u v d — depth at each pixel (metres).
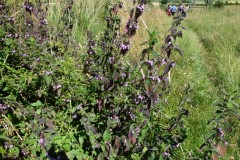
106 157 2.43
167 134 2.65
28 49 2.74
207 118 4.04
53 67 2.57
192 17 16.78
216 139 2.46
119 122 2.46
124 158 2.44
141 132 2.46
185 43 8.07
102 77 2.51
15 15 3.45
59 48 3.16
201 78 5.93
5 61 2.54
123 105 2.47
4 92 2.57
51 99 2.64
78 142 2.50
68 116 2.58
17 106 2.41
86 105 2.61
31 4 3.36
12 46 2.66
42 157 2.38
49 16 4.44
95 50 2.80
